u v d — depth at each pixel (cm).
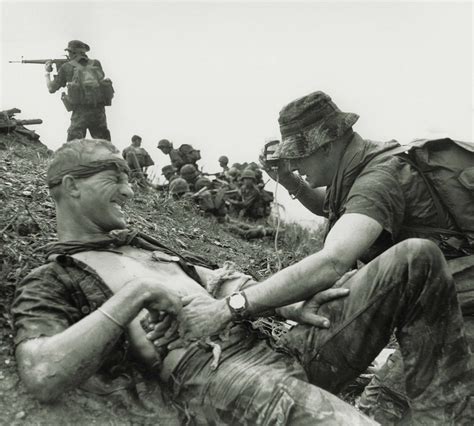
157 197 784
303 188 402
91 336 265
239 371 276
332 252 289
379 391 343
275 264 661
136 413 290
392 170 316
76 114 902
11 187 480
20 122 905
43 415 274
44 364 261
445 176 319
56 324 283
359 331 287
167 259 334
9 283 339
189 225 749
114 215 332
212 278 331
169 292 280
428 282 273
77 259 308
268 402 265
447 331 275
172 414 291
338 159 333
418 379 278
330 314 293
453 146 328
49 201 473
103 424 280
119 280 306
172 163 1419
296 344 299
